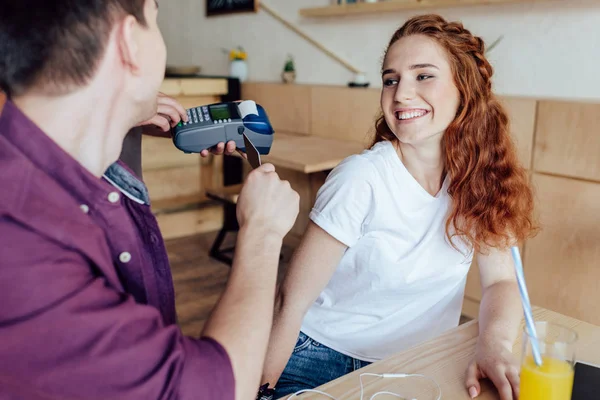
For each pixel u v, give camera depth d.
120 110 0.68
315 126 3.51
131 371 0.59
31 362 0.56
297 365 1.29
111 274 0.65
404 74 1.18
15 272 0.55
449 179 1.21
